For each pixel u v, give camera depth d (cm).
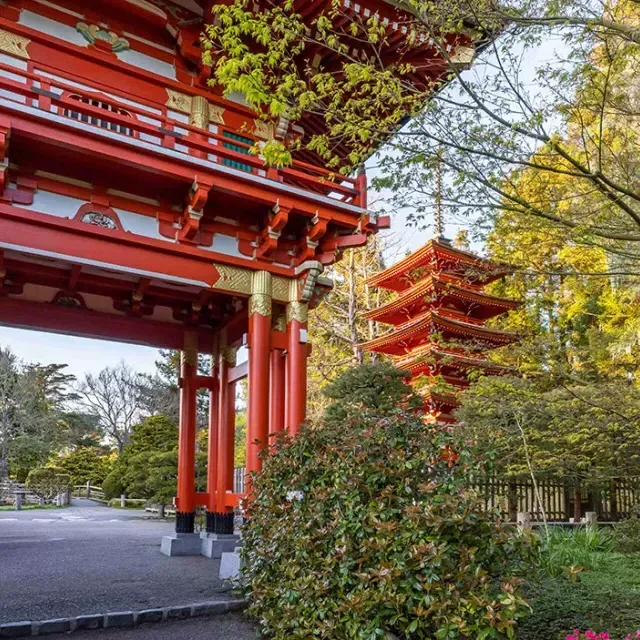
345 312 2508
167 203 838
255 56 588
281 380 940
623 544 1060
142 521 1962
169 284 1016
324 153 666
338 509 492
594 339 1571
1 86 679
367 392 1278
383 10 827
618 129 704
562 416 994
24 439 3428
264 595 551
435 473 491
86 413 4434
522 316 1531
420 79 905
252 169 934
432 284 1905
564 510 1595
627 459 1219
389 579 407
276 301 912
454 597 396
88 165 757
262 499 624
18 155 729
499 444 1155
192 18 902
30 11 820
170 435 2709
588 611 592
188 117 923
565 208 725
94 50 858
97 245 768
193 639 535
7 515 2175
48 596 657
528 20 531
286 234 935
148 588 710
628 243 883
